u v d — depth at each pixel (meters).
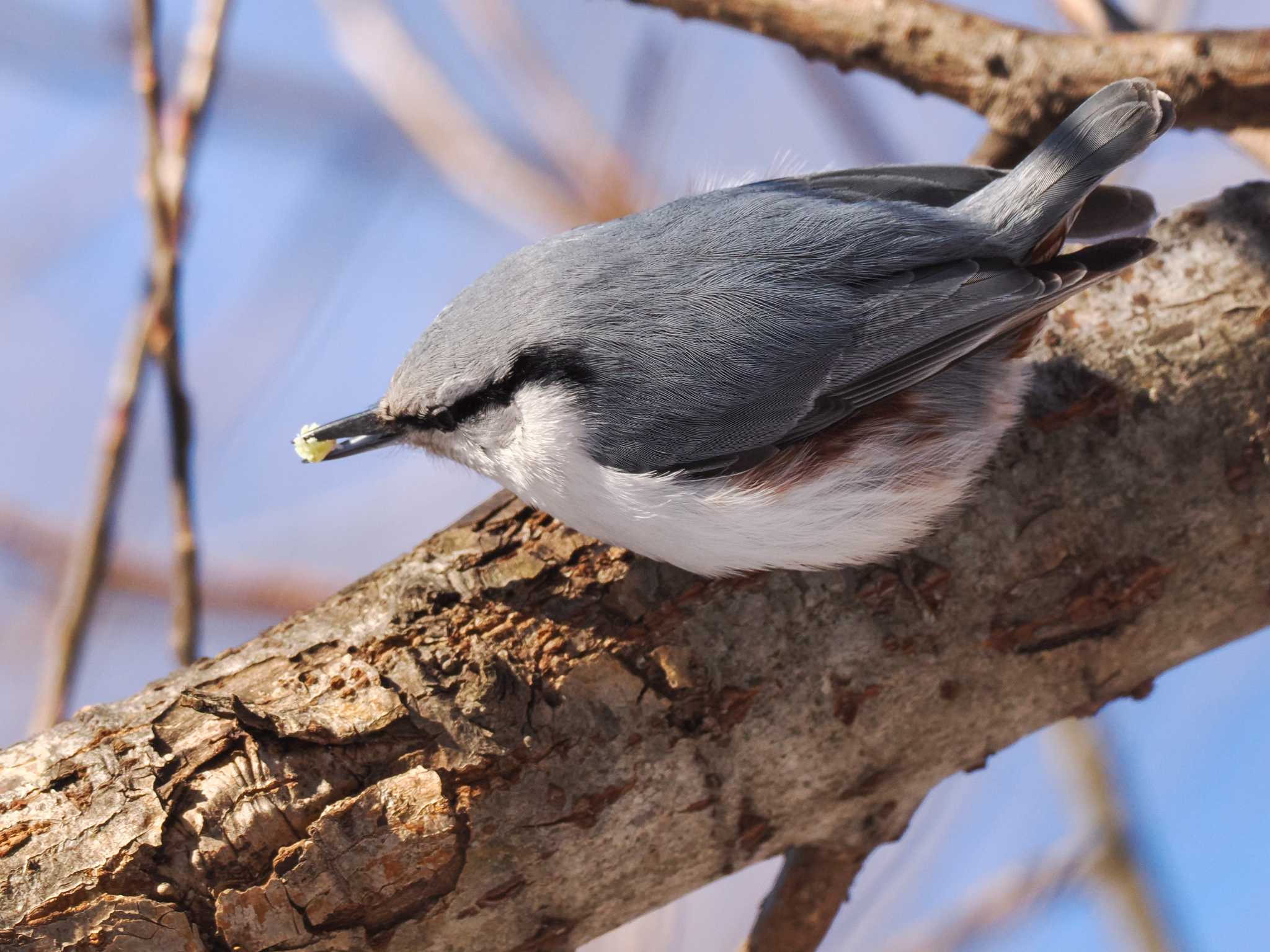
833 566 2.42
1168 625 2.43
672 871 2.41
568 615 2.41
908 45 2.46
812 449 2.43
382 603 2.41
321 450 2.45
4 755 2.40
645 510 2.42
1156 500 2.42
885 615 2.42
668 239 2.44
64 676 2.45
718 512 2.42
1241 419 2.42
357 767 2.40
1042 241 2.43
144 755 2.40
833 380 2.43
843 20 2.47
